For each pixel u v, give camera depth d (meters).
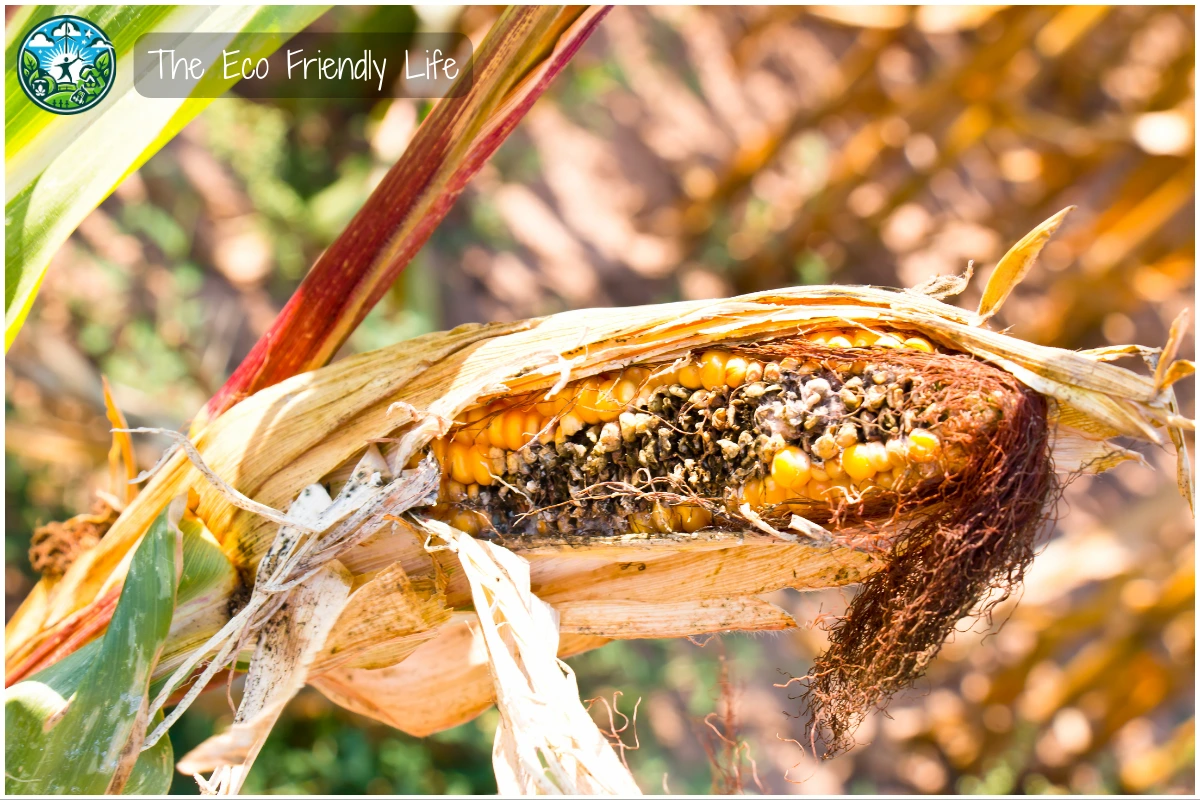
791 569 0.62
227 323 1.39
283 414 0.63
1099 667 1.49
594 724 0.60
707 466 0.60
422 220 0.65
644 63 2.03
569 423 0.60
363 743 1.16
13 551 1.10
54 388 1.19
